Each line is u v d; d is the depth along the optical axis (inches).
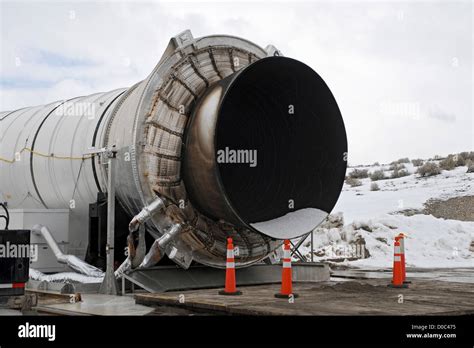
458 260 840.9
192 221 414.9
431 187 1560.0
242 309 287.9
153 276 398.6
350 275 588.4
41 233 461.4
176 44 418.6
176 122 410.0
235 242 436.5
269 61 398.3
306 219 441.7
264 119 468.8
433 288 414.0
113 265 404.5
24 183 561.9
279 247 477.4
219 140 448.5
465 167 1761.8
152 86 408.5
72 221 512.7
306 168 459.5
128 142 410.9
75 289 402.0
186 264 411.2
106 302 360.2
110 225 405.1
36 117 588.4
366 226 967.6
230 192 447.5
